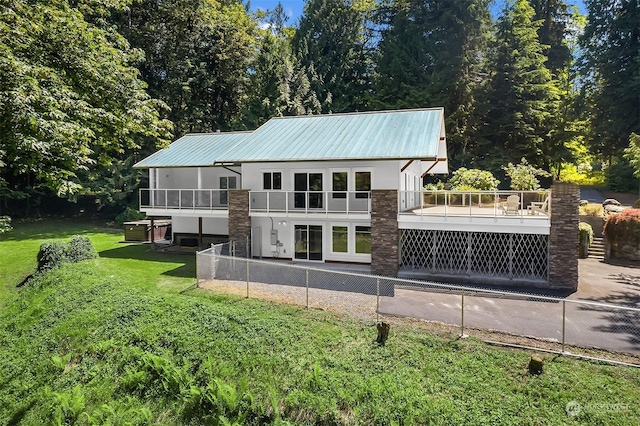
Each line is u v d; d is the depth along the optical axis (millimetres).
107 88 14312
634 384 7188
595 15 35312
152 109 16484
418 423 6680
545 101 35250
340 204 18047
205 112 41688
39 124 10320
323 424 7168
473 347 8680
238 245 18906
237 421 7562
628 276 15797
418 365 8078
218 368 8797
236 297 12672
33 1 12883
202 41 41656
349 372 8039
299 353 8820
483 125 36219
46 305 13180
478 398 7027
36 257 19672
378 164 17344
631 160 25672
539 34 41312
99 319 11273
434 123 18719
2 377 10203
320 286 14094
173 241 23953
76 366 9930
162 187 23641
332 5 50562
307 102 40188
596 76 35438
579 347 8656
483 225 14977
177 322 10586
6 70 10117
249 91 42812
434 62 38656
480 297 12727
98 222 35688
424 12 41031
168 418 8172
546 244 15156
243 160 18266
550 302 12164
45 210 37188
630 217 18562
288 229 19141
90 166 33562
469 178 26938
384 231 15969
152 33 38438
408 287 13961
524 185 26688
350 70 47406
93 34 14359
